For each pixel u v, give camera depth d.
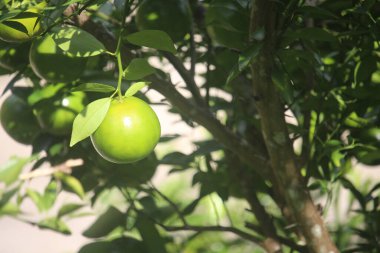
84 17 0.96
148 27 1.05
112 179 1.10
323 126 1.09
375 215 1.13
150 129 0.86
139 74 0.88
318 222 1.01
